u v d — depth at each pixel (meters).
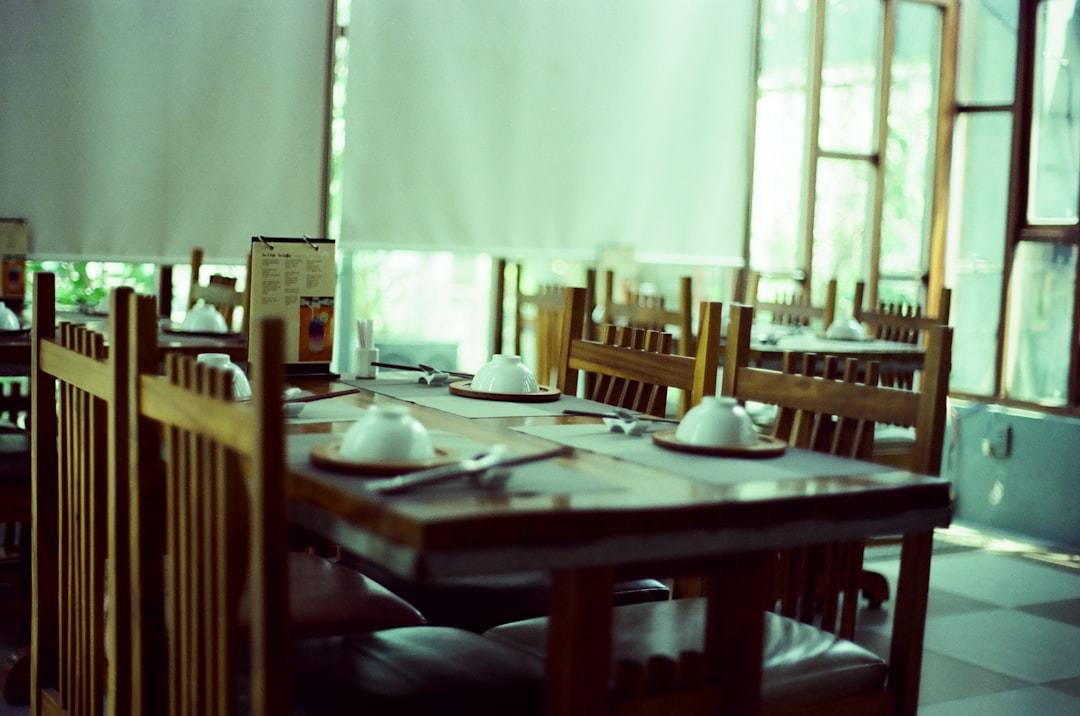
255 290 2.41
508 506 1.24
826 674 1.65
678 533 1.32
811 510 1.42
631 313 3.96
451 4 4.60
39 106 3.98
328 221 4.47
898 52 5.51
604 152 5.04
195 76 4.21
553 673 1.36
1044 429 4.88
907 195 5.59
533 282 5.04
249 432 1.18
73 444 1.79
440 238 4.68
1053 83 5.06
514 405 2.16
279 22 4.32
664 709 1.45
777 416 1.99
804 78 5.43
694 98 5.24
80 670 1.79
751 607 1.49
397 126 4.54
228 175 4.29
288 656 1.20
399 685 1.51
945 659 3.15
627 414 2.02
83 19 4.02
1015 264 5.18
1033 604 3.79
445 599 2.09
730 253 5.41
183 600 1.39
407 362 4.72
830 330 4.45
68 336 1.78
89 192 4.08
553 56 4.86
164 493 1.52
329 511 1.32
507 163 4.80
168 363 1.39
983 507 5.12
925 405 1.71
